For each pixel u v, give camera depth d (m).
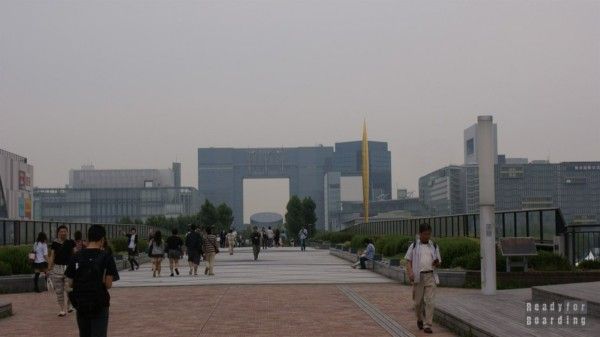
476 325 13.76
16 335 15.70
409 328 16.02
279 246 91.88
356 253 45.94
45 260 26.06
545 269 24.86
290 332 15.55
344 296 23.00
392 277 30.25
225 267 40.94
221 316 18.36
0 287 25.86
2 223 33.97
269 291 24.97
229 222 120.06
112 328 16.55
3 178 115.12
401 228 51.12
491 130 21.33
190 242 34.38
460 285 25.09
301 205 125.12
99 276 10.83
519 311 15.94
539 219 28.38
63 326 17.16
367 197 83.19
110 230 58.12
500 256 25.48
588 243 27.36
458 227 37.00
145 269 41.31
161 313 19.19
